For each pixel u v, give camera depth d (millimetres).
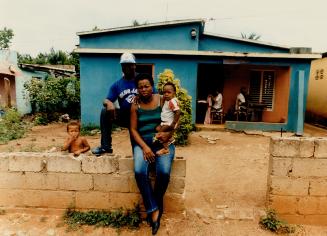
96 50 12016
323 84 15203
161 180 3945
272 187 4449
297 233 4293
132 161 4387
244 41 15461
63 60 32406
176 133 9344
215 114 13422
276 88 13977
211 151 8836
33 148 8820
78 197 4547
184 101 9344
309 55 11711
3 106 14367
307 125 15586
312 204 4461
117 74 12359
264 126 12219
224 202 5098
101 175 4465
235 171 6895
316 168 4375
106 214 4465
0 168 4559
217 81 14828
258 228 4344
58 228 4281
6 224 4359
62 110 16984
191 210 4723
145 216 4496
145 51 11906
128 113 4359
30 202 4621
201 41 15664
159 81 9320
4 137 10438
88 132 11516
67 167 4488
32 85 15688
